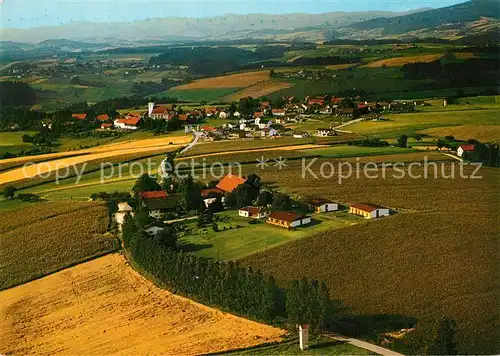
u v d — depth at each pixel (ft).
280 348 171.42
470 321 183.62
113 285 222.28
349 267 222.07
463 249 233.35
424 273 214.28
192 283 211.82
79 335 186.70
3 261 247.09
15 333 189.57
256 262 228.22
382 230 256.73
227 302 198.49
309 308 180.45
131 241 247.50
